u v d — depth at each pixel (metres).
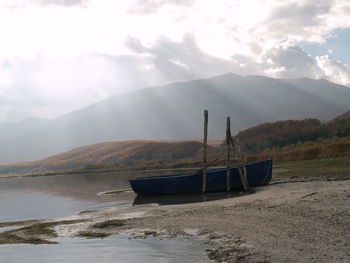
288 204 17.08
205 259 10.48
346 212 13.98
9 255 12.95
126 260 11.23
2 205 32.09
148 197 29.36
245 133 106.00
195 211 18.56
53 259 12.01
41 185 64.12
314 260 9.40
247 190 27.33
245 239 12.16
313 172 34.59
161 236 13.93
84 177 85.44
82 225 17.69
